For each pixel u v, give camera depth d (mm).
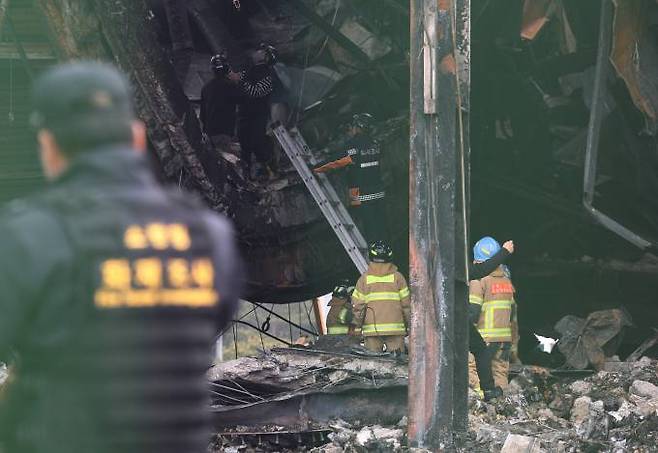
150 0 21844
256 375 16016
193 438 4109
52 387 3965
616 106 20344
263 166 21250
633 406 15789
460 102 13883
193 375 4137
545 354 21688
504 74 21719
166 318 4074
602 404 15820
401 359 16312
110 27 17672
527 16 21188
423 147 13789
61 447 3930
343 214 20281
